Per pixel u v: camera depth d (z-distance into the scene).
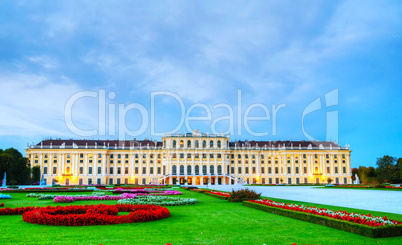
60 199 38.50
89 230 19.73
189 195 55.22
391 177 104.38
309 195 52.31
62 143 136.62
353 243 16.75
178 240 17.48
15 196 49.94
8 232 19.08
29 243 16.64
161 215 24.53
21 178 108.00
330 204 35.66
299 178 139.50
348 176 141.25
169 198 41.12
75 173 131.38
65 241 17.05
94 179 131.88
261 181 140.00
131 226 21.14
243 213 28.25
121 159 137.00
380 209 30.83
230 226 21.56
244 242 17.12
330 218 21.44
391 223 19.25
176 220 24.05
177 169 134.50
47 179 130.12
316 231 19.80
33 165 130.75
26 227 20.56
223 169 136.50
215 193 51.12
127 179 135.88
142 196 45.59
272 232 19.61
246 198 39.75
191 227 21.14
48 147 132.00
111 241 17.09
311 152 141.50
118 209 27.66
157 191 61.28
